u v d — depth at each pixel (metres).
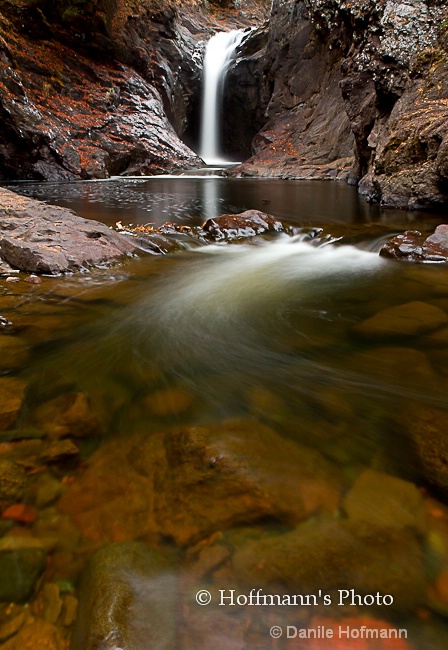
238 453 1.77
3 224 5.69
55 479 1.66
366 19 10.86
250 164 19.95
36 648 1.08
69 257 4.98
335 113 18.44
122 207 9.67
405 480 1.66
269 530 1.43
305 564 1.30
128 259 5.52
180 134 28.81
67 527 1.45
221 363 2.79
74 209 9.20
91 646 1.06
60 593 1.23
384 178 9.18
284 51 21.92
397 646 1.10
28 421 2.04
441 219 7.49
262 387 2.46
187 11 29.45
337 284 4.58
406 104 9.27
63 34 19.36
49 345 3.01
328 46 18.70
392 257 5.33
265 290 4.47
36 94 17.08
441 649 1.09
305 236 6.75
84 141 17.61
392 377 2.57
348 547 1.36
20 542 1.39
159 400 2.30
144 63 22.69
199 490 1.59
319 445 1.89
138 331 3.34
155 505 1.54
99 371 2.64
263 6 33.44
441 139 7.66
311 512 1.50
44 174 15.59
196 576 1.27
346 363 2.77
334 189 13.36
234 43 27.78
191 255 5.87
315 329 3.37
